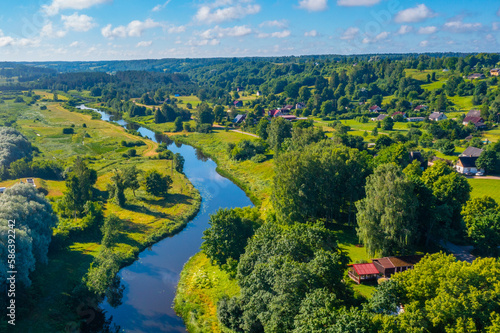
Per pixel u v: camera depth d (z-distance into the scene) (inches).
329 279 1643.7
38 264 2375.7
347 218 3230.8
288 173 2849.4
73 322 1980.8
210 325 2004.2
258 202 3836.1
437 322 1327.5
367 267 2210.9
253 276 1815.9
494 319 1262.3
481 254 2412.6
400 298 1557.6
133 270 2615.7
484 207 2448.3
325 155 3006.9
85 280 2256.4
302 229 2041.1
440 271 1481.3
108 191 4057.6
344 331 1214.3
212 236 2503.7
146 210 3599.9
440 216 2418.8
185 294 2319.1
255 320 1782.7
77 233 2940.5
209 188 4439.0
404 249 2384.4
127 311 2171.5
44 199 2728.8
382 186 2313.0
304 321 1346.0
